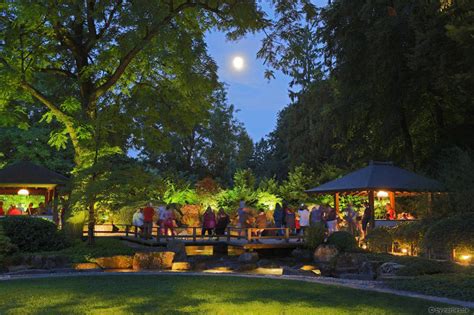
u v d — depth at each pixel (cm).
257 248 2527
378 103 3278
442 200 2342
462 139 3184
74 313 984
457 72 2695
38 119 4059
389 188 2550
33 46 2398
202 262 2327
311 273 1778
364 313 975
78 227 2406
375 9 3094
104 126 2409
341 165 4597
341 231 2398
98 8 2350
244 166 6581
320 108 4281
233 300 1131
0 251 1908
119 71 2481
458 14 2459
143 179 2242
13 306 1069
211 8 2484
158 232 2623
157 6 2247
